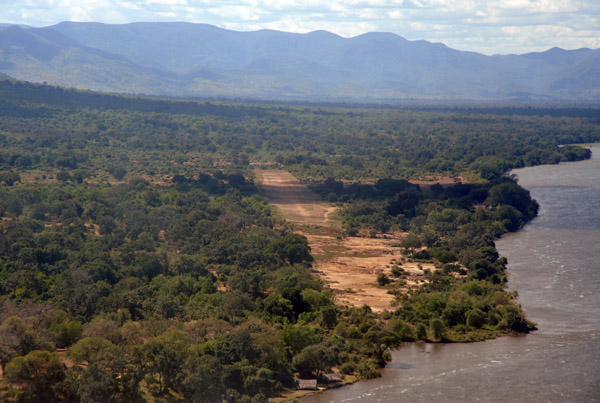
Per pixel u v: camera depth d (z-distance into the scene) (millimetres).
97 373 124500
